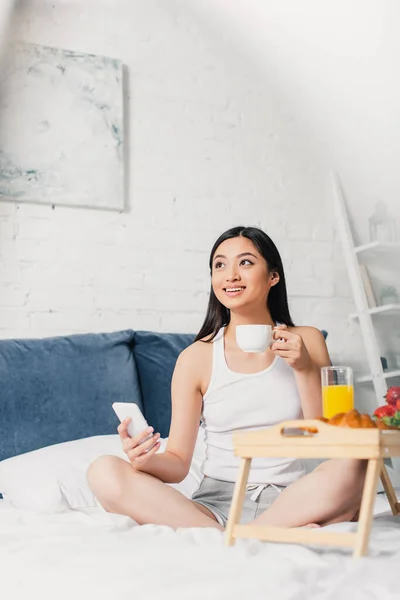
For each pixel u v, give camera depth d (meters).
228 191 3.03
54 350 2.51
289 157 3.16
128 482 1.62
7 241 2.66
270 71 3.16
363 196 3.26
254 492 1.72
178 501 1.61
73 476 1.94
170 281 2.88
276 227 3.10
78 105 2.77
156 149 2.93
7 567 1.28
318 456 1.30
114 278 2.80
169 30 3.01
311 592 1.05
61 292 2.71
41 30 2.78
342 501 1.46
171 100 2.97
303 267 3.13
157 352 2.68
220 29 3.09
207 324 1.98
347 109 3.25
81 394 2.48
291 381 1.82
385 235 3.23
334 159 3.24
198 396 1.87
